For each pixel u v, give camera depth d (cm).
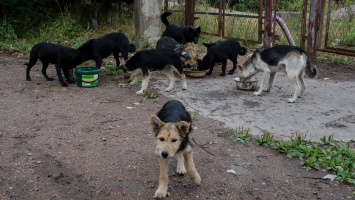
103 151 310
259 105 411
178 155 281
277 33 683
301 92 438
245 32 694
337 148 316
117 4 746
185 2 714
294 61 415
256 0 907
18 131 337
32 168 285
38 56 462
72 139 327
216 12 714
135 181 275
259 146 325
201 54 613
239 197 262
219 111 394
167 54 441
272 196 264
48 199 256
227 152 314
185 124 250
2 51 612
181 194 264
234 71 546
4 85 456
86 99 417
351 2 795
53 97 420
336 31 688
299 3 876
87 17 727
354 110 399
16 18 708
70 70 468
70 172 282
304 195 265
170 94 443
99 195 261
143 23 625
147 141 327
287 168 294
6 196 257
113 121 363
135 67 442
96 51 471
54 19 707
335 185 275
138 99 423
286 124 365
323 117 381
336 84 488
